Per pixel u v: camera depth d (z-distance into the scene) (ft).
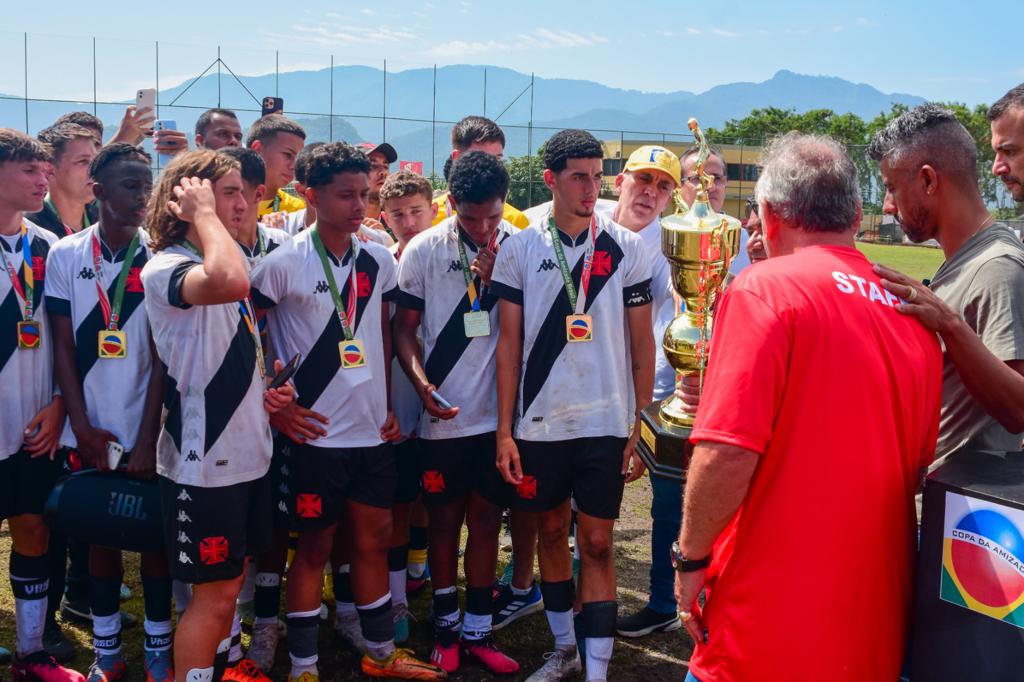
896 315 6.53
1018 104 8.71
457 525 11.48
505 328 10.64
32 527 10.56
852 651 6.27
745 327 6.25
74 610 12.83
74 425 10.34
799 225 6.76
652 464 8.52
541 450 10.52
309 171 10.25
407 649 11.33
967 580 6.20
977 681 6.17
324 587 14.20
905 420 6.42
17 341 10.37
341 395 10.46
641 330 10.77
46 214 13.05
